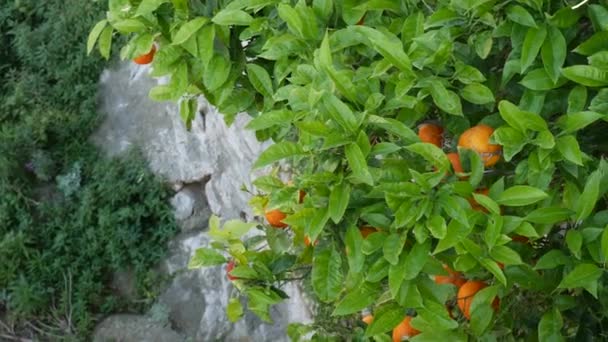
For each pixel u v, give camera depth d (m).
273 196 1.81
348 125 1.64
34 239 5.05
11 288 4.89
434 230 1.62
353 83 1.75
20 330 4.89
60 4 5.84
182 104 2.36
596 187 1.59
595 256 1.64
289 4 1.93
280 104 2.13
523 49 1.66
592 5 1.66
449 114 1.84
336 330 2.49
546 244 1.83
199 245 4.93
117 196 5.04
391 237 1.68
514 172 1.76
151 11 2.03
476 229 1.67
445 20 1.72
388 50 1.69
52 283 4.98
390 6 1.86
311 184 1.73
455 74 1.73
